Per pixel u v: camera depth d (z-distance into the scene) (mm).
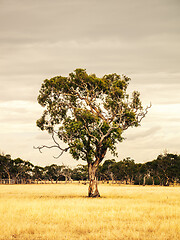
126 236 11094
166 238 10609
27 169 131875
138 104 36344
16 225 13047
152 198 31953
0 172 129375
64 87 36406
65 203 23047
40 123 36594
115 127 34281
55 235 11094
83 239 10578
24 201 24969
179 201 27734
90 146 35688
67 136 35031
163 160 108625
